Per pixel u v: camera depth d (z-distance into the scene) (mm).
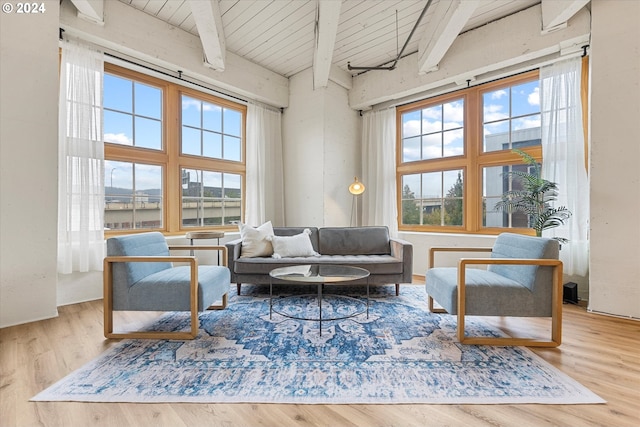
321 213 4547
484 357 1904
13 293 2422
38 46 2537
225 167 4379
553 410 1396
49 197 2598
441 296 2338
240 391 1533
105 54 3156
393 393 1521
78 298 2992
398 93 4355
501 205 3285
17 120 2436
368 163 4887
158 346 2045
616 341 2148
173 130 3830
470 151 4012
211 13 2836
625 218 2629
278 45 4027
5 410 1380
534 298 2094
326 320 2537
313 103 4613
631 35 2602
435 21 3275
